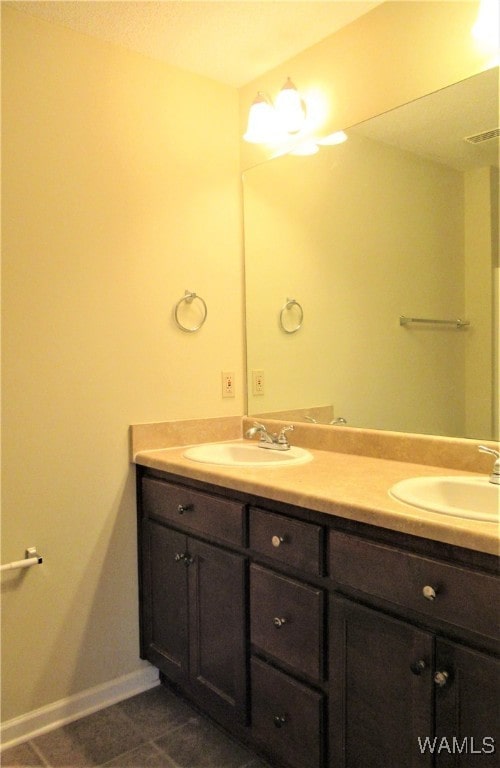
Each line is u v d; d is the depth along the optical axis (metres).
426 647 1.13
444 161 1.68
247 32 1.91
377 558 1.23
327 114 2.00
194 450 2.08
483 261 1.61
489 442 1.60
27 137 1.78
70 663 1.90
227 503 1.64
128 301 2.02
